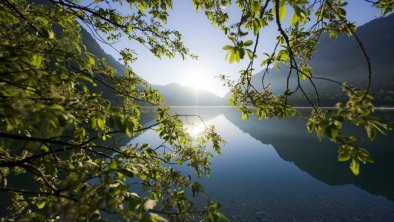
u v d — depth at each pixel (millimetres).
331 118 1698
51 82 2242
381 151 38594
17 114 1499
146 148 3373
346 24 1854
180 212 3000
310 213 15602
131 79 4531
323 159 34031
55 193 1845
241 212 15492
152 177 3764
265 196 18391
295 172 26156
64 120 1653
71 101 1977
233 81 3865
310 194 19078
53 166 2982
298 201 17531
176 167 23734
